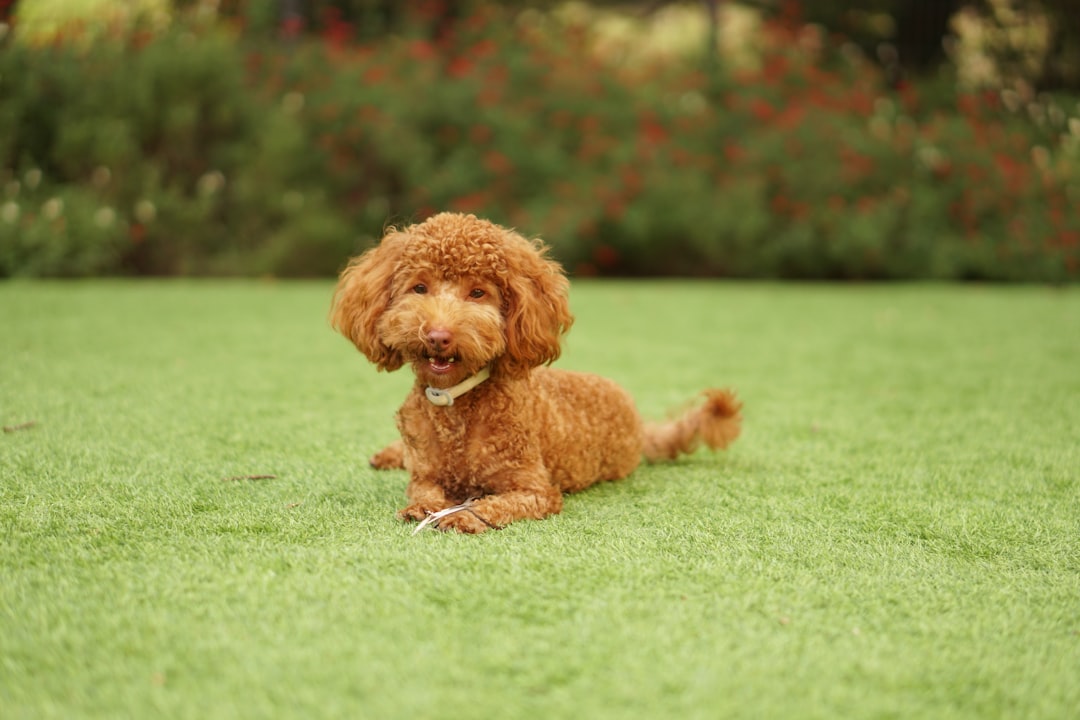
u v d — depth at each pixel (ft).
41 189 33.27
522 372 9.46
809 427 13.62
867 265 37.22
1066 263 37.88
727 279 38.68
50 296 26.12
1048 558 8.21
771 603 6.97
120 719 5.27
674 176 37.11
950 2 45.70
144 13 36.40
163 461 10.78
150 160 34.63
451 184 35.91
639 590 7.13
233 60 34.88
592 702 5.51
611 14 51.03
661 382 17.06
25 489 9.50
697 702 5.54
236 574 7.29
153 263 34.68
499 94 37.58
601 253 37.45
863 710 5.51
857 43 47.19
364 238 36.32
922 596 7.22
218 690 5.58
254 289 29.71
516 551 7.91
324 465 10.90
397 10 43.68
